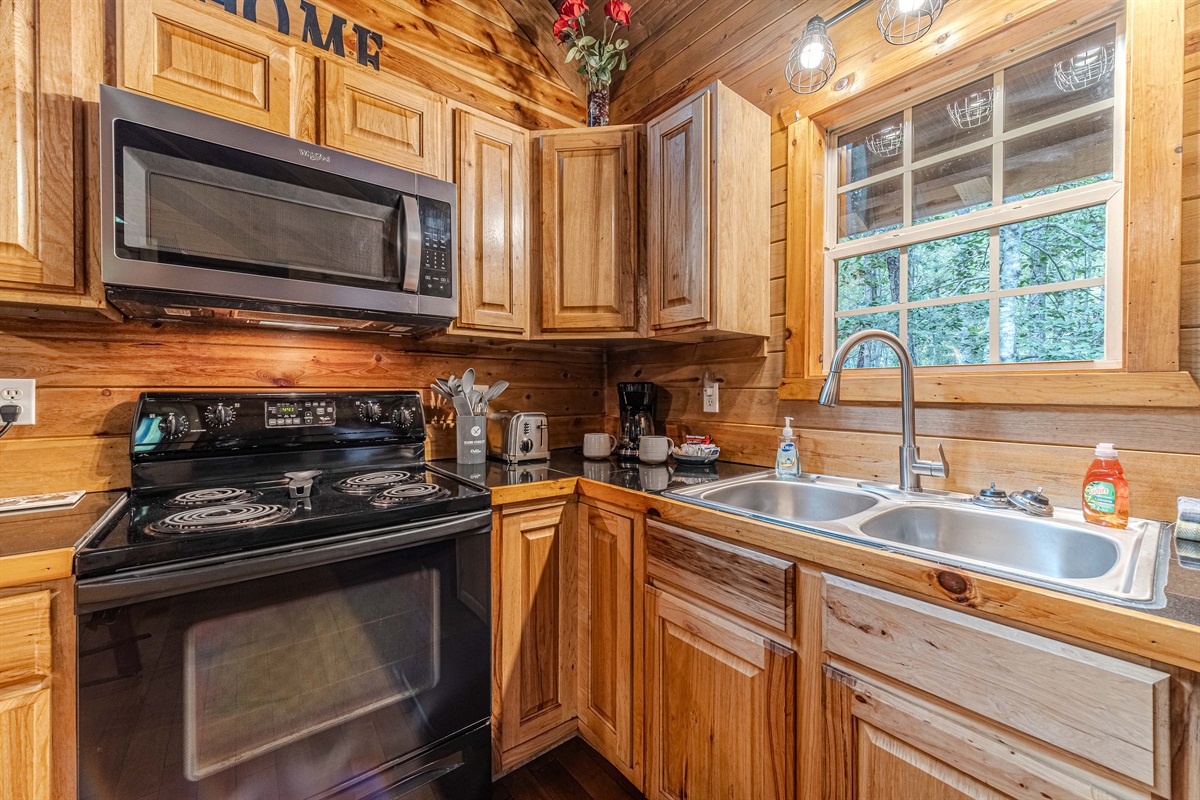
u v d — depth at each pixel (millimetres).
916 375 1357
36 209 1032
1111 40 1151
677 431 2051
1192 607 629
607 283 1758
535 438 1903
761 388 1753
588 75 1985
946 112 1418
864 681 883
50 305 1076
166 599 888
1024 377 1169
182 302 1168
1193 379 979
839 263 1661
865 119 1574
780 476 1565
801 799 986
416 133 1538
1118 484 965
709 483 1462
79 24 1086
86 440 1298
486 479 1524
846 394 1503
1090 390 1082
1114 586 696
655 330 1705
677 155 1617
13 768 801
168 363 1414
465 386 1782
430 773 1208
